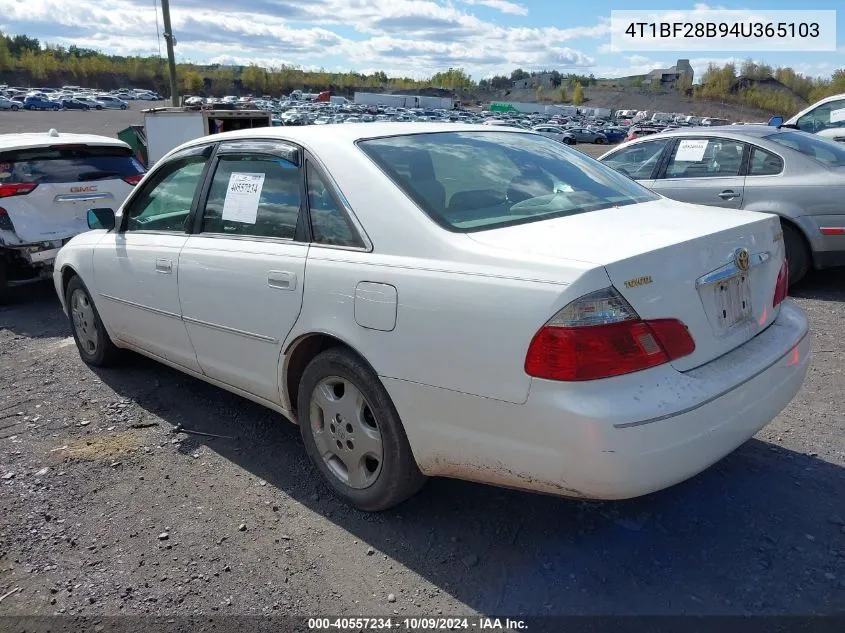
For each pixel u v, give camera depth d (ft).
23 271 24.25
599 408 7.29
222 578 8.88
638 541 9.34
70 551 9.50
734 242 8.92
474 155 10.87
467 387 8.16
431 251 8.70
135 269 13.43
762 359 8.79
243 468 11.64
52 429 13.25
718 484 10.59
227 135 12.21
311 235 10.16
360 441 9.82
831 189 19.89
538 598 8.36
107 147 24.61
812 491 10.35
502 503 10.33
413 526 9.85
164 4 58.29
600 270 7.41
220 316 11.50
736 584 8.47
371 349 9.09
